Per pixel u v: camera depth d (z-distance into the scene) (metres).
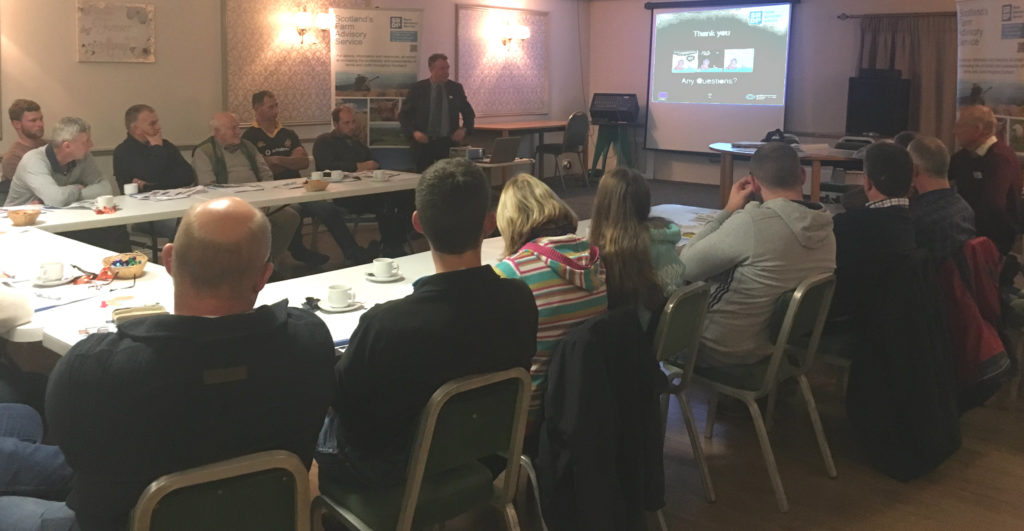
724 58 9.63
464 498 1.88
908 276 2.79
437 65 7.05
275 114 6.03
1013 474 2.92
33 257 3.08
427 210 1.75
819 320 2.77
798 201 2.82
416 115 7.12
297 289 2.69
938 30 8.16
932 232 3.19
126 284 2.73
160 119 6.50
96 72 6.11
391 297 2.60
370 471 1.79
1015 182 4.04
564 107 10.61
